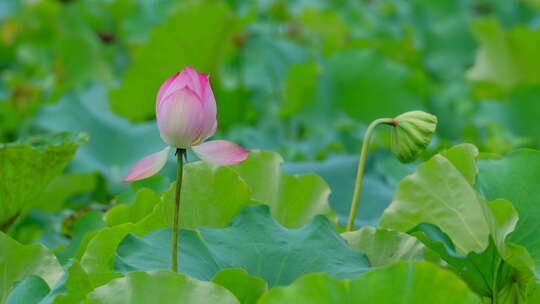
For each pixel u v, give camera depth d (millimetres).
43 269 3650
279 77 6641
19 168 3967
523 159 3807
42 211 4805
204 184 3744
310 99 5949
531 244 3746
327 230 3639
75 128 5379
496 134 5961
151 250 3559
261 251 3596
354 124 5809
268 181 3893
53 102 5965
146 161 3436
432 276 3309
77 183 4941
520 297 3668
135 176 3428
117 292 3371
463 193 3693
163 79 5902
